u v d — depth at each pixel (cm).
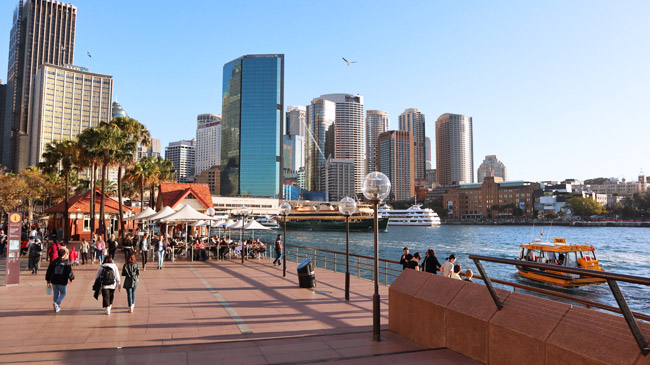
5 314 1080
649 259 6188
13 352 723
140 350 734
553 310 547
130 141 3959
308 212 14762
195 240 2922
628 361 430
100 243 2350
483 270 619
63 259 1114
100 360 671
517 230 17938
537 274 3372
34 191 6775
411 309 807
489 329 614
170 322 996
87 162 3747
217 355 697
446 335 708
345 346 755
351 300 1304
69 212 4700
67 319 1024
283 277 1864
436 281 782
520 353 557
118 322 993
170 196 4766
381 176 847
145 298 1328
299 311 1134
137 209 6538
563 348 496
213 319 1030
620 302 424
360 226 13900
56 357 688
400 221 17950
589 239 12006
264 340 809
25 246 2886
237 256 2930
